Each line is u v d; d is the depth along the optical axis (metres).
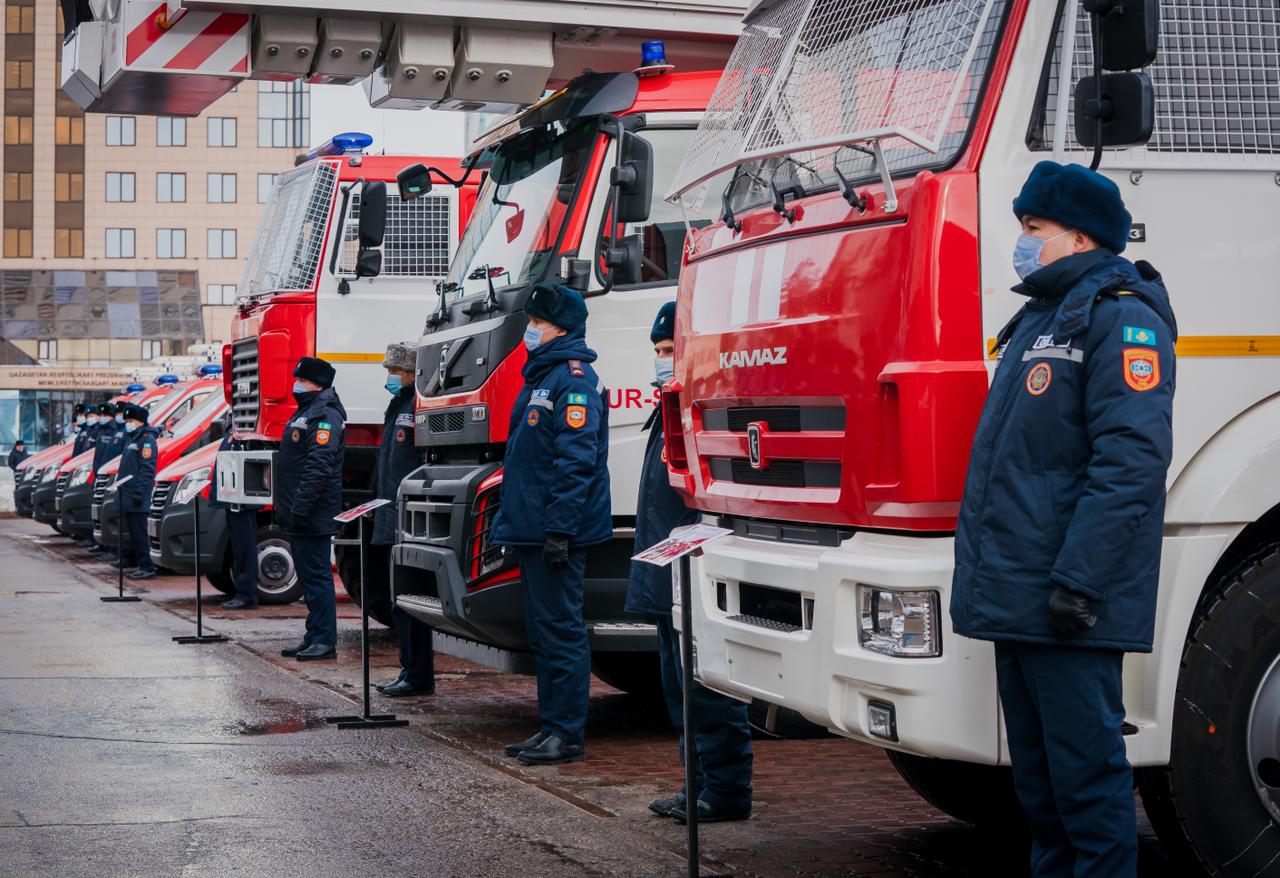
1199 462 4.52
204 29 8.42
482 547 8.14
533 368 7.50
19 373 48.81
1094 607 3.93
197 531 12.96
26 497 31.25
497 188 9.16
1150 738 4.41
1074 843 4.11
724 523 5.61
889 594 4.47
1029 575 3.99
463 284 9.01
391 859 5.73
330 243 13.29
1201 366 4.54
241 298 14.35
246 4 8.27
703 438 5.61
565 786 7.07
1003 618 4.02
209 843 6.00
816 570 4.73
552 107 8.59
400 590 9.11
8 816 6.51
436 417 8.87
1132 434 3.90
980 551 4.07
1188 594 4.45
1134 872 4.07
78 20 8.98
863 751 8.04
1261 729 4.57
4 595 17.58
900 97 4.77
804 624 4.85
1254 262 4.61
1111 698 4.05
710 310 5.56
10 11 82.75
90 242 83.19
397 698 10.01
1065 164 4.34
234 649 12.48
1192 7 4.68
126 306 60.28
